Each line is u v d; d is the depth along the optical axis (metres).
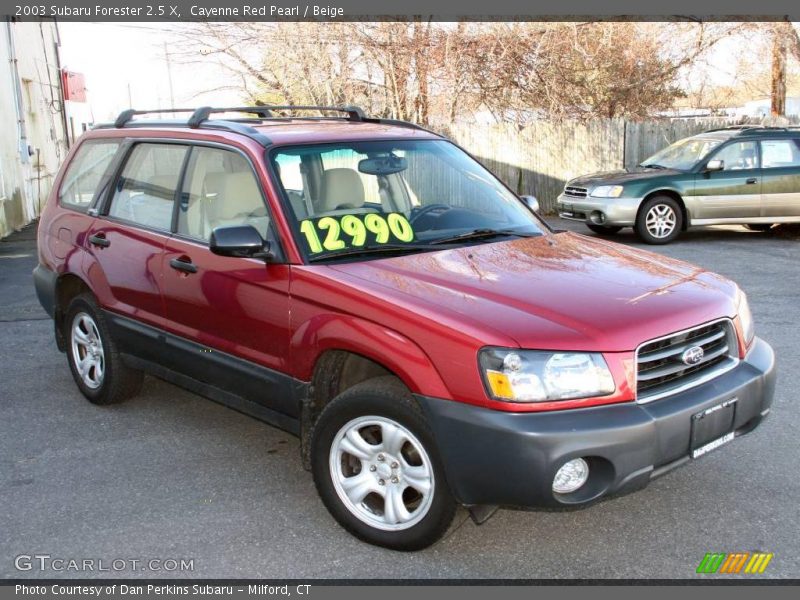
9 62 16.23
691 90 22.44
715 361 3.74
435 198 4.70
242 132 4.50
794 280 9.48
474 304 3.46
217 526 3.96
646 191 12.40
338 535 3.87
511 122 19.38
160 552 3.73
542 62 20.05
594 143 17.25
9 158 15.55
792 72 24.16
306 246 4.00
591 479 3.29
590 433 3.17
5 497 4.29
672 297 3.68
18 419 5.44
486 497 3.29
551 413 3.22
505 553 3.69
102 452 4.88
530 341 3.24
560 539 3.80
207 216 4.56
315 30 18.94
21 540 3.86
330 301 3.73
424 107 19.80
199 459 4.76
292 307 3.91
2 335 7.60
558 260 4.12
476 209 4.74
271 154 4.29
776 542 3.72
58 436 5.13
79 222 5.57
